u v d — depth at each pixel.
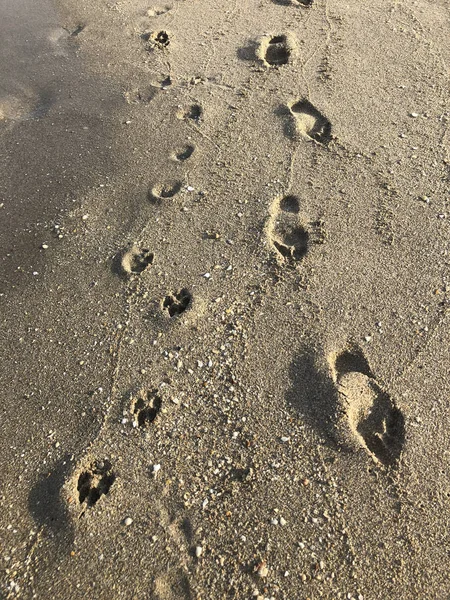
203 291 1.18
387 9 1.89
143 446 0.98
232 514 0.90
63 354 1.12
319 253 1.22
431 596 0.82
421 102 1.53
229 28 1.89
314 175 1.38
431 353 1.05
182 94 1.64
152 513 0.91
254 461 0.95
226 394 1.03
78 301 1.20
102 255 1.27
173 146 1.49
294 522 0.89
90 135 1.56
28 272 1.27
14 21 2.07
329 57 1.71
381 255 1.21
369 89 1.58
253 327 1.11
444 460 0.93
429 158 1.39
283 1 1.98
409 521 0.88
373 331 1.09
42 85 1.75
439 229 1.24
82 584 0.85
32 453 0.99
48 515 0.92
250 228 1.28
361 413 0.99
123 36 1.91
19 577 0.87
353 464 0.93
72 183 1.44
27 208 1.40
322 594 0.82
